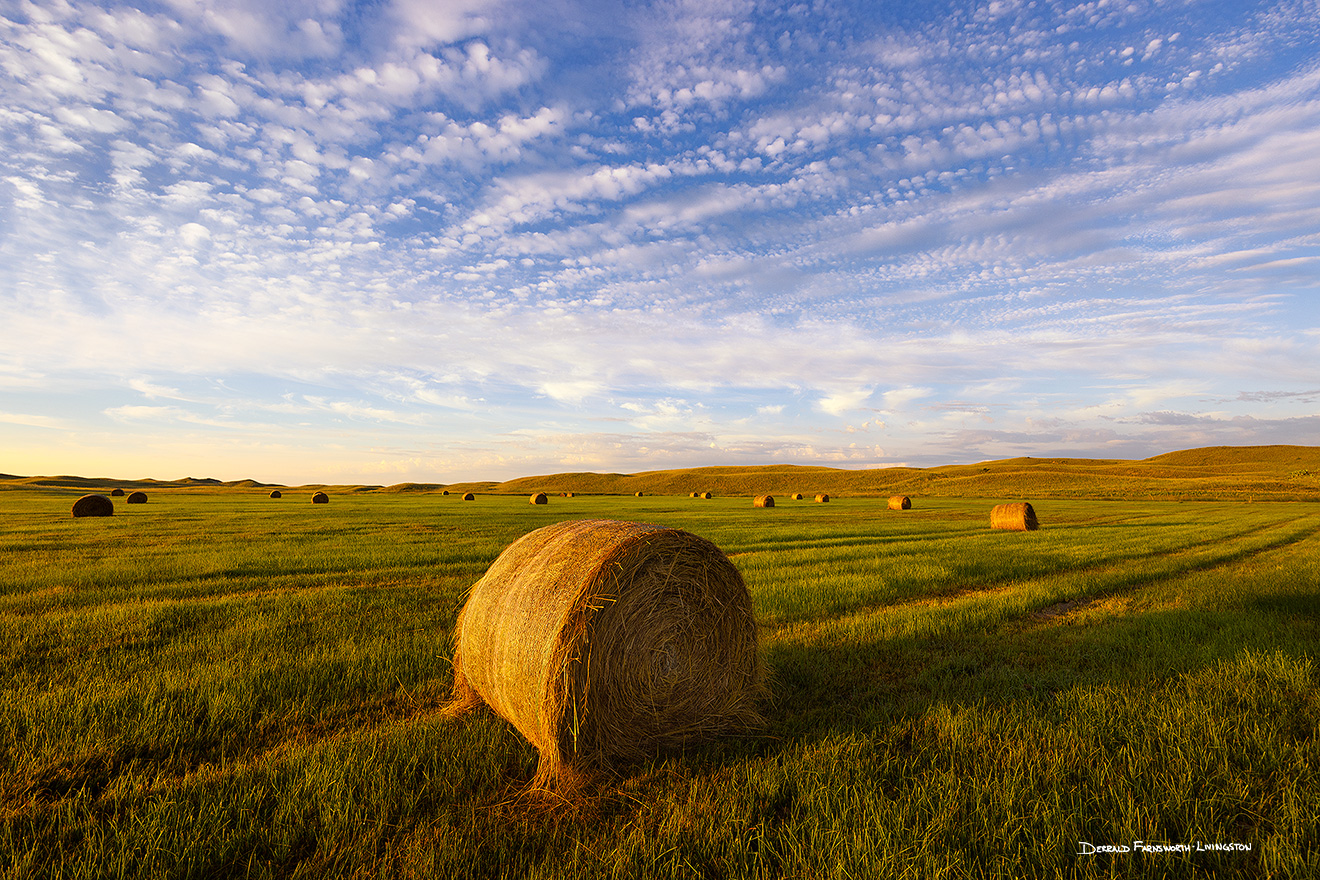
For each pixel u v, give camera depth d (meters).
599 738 4.36
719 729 4.97
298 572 12.38
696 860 3.14
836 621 8.27
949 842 3.18
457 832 3.35
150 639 7.04
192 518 29.55
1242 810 3.50
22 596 9.55
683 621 4.91
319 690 5.54
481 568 12.94
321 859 3.13
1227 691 5.33
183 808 3.51
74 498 63.34
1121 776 3.78
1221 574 12.27
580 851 3.23
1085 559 14.09
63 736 4.42
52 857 3.10
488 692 4.97
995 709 4.98
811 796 3.60
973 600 9.41
